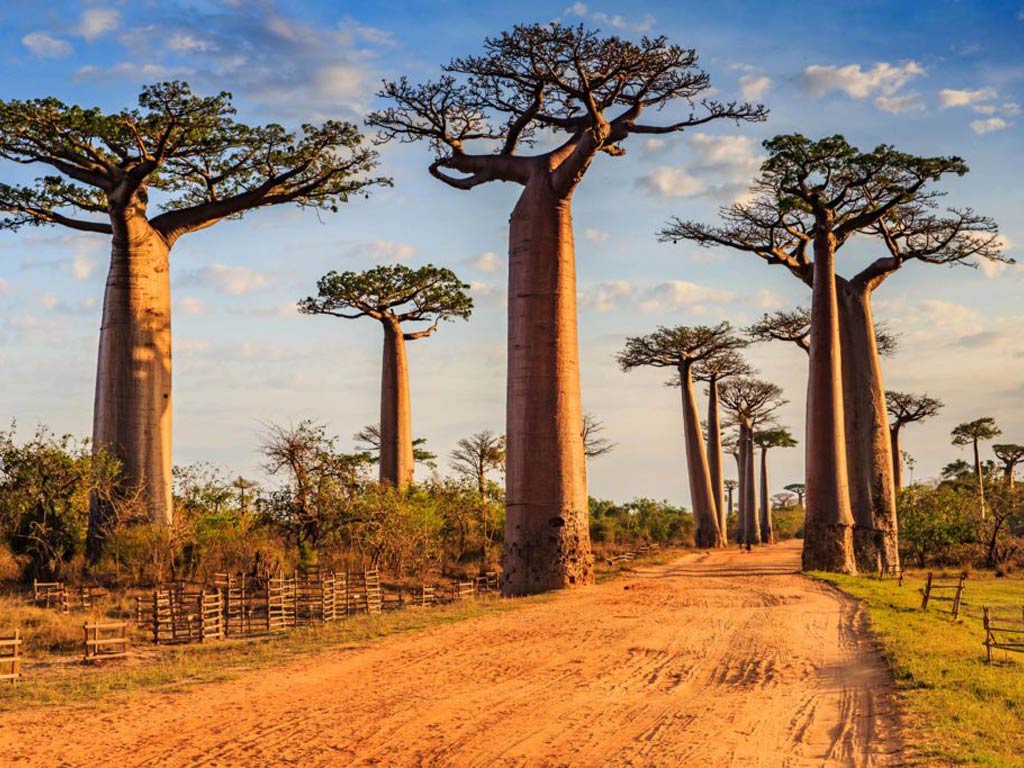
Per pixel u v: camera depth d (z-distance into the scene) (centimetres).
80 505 2773
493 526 3825
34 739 943
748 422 6781
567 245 2469
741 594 2203
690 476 5691
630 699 1104
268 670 1312
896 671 1205
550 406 2405
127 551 2639
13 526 2717
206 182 3141
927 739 879
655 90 2514
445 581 3048
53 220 3022
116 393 2834
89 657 1557
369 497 3136
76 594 2344
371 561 3059
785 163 3075
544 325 2425
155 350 2892
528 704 1080
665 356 5650
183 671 1323
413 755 878
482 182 2677
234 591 2381
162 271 2947
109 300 2872
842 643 1482
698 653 1402
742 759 852
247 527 3091
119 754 889
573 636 1562
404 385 4347
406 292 4262
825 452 3109
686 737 928
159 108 2731
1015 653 1370
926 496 4088
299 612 2209
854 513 3403
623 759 857
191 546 2809
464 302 4378
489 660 1359
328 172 3170
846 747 887
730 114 2525
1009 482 4266
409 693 1144
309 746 910
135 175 2800
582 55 2369
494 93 2550
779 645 1462
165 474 2883
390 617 1894
